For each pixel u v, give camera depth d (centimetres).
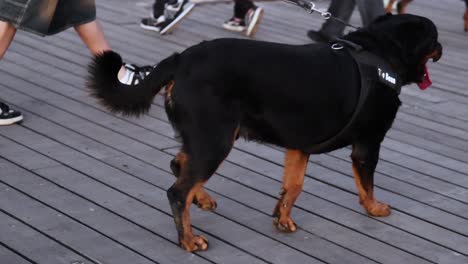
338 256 330
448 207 386
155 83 322
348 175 420
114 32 686
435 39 358
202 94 312
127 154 429
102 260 314
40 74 556
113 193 378
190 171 320
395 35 349
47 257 313
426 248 341
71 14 467
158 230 344
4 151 420
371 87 336
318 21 782
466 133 498
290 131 328
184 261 319
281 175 414
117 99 327
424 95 572
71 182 388
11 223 340
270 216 367
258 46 322
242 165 425
